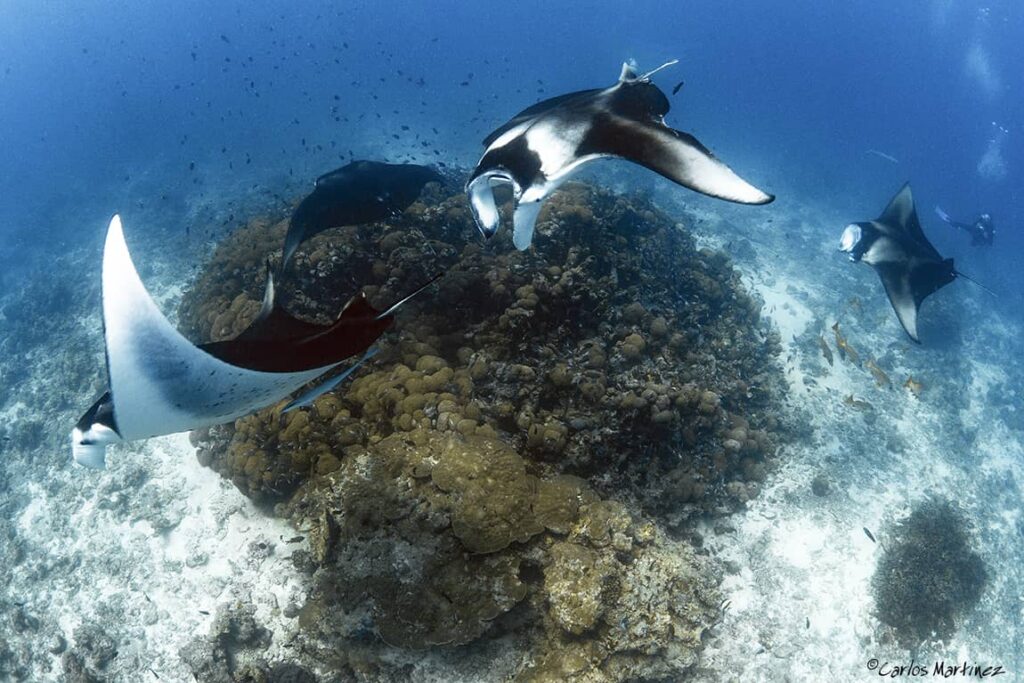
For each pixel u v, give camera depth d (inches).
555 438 256.2
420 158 977.5
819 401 403.9
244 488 277.6
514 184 168.1
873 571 303.4
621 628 209.8
